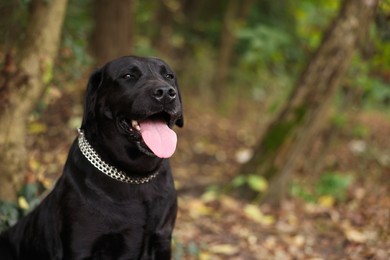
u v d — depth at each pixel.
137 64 3.81
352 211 6.77
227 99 14.98
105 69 3.85
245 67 15.65
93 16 9.41
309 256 5.47
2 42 5.13
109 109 3.73
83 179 3.71
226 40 14.49
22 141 4.99
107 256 3.79
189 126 12.01
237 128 12.95
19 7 5.15
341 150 10.61
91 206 3.67
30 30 4.92
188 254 5.37
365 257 5.25
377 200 7.35
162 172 3.88
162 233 3.86
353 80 8.06
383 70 8.65
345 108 8.64
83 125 3.88
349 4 6.70
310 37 9.97
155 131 3.65
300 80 6.93
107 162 3.70
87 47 9.27
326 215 6.74
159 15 13.59
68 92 8.42
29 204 4.96
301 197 7.45
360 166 9.74
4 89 4.88
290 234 6.10
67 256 3.71
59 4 4.95
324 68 6.78
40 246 3.93
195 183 7.79
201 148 10.58
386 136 13.02
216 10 15.34
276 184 6.96
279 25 14.70
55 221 3.78
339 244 5.77
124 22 9.27
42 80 4.96
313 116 6.84
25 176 5.09
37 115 5.52
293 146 6.91
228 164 9.75
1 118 4.87
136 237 3.75
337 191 7.62
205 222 6.30
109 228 3.68
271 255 5.54
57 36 5.02
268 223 6.36
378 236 5.77
